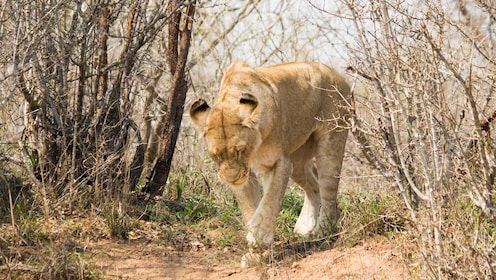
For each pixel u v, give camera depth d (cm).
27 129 1290
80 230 1143
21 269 945
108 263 1043
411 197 1039
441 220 841
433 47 763
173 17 1343
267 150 1081
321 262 1037
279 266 1034
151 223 1227
